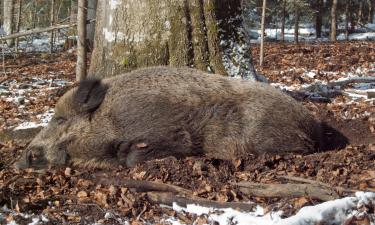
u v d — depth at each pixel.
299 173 2.53
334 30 12.95
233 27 3.62
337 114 3.58
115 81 2.92
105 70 3.61
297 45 10.46
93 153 2.87
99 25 3.70
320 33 14.95
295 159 2.70
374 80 4.92
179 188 2.39
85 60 4.46
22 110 3.97
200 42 3.52
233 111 2.81
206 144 2.82
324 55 7.76
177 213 2.21
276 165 2.67
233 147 2.80
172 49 3.50
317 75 5.56
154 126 2.79
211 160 2.68
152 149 2.80
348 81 4.86
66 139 2.89
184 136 2.79
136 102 2.81
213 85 2.86
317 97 4.00
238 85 2.88
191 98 2.81
